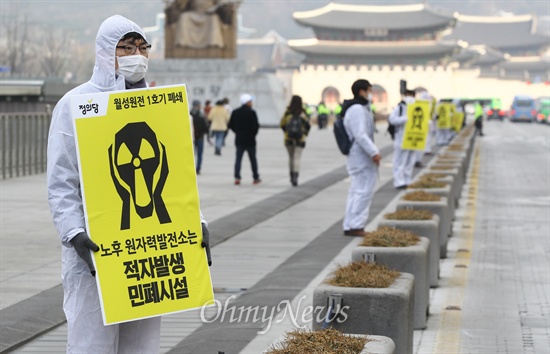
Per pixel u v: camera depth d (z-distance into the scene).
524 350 11.45
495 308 13.83
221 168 39.94
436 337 12.11
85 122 6.94
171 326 12.10
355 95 19.56
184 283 7.07
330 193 30.19
